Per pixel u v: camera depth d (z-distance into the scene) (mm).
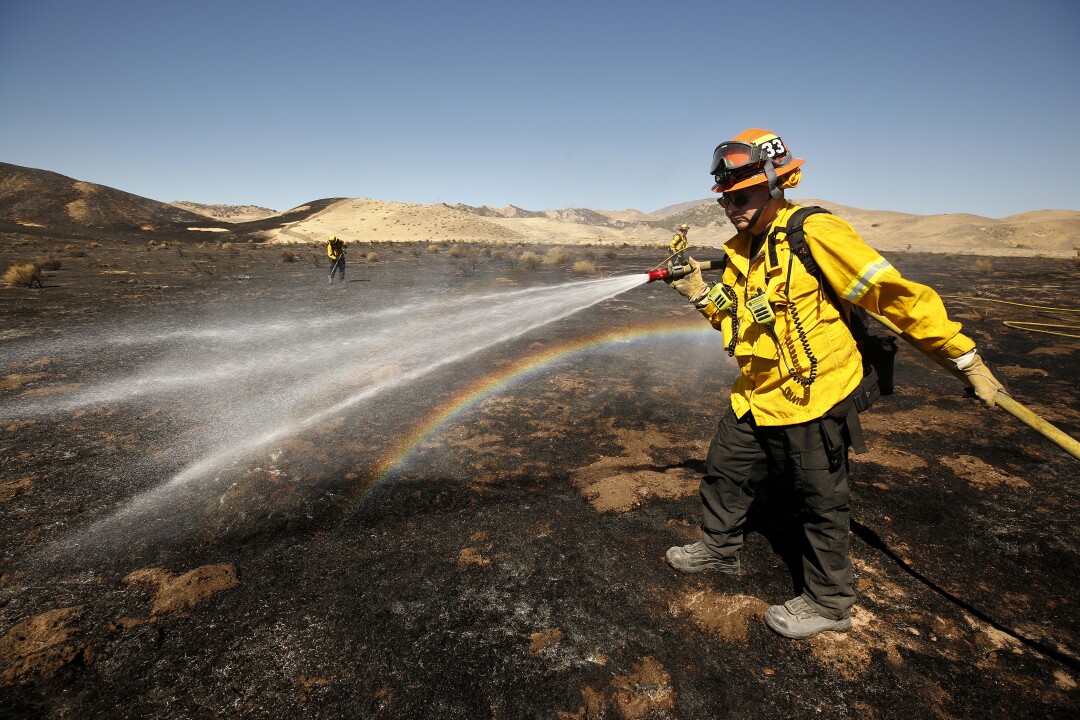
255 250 46906
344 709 1941
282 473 3895
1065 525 3121
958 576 2676
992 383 1741
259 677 2088
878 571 2713
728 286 2201
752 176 1979
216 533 3135
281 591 2598
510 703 1954
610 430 4746
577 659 2156
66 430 4789
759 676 2070
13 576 2736
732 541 2588
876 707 1932
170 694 2014
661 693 1992
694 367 6918
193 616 2426
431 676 2080
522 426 4852
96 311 11711
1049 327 9188
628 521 3180
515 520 3221
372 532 3121
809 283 1951
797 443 2082
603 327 9688
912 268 24500
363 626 2354
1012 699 1958
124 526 3201
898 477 3744
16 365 7117
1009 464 3959
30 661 2129
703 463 4039
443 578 2680
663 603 2477
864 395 2023
